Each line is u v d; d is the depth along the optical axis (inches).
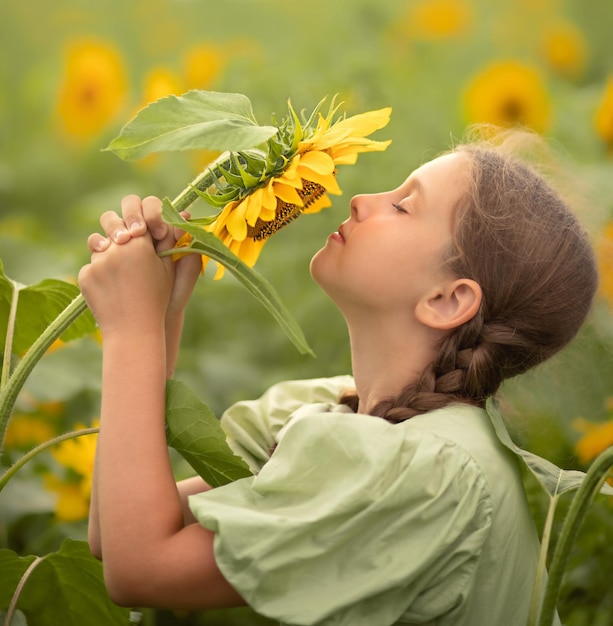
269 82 176.9
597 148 193.5
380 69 179.2
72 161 247.6
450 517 79.7
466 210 92.5
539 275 93.4
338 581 77.2
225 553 77.0
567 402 111.3
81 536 126.4
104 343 85.4
